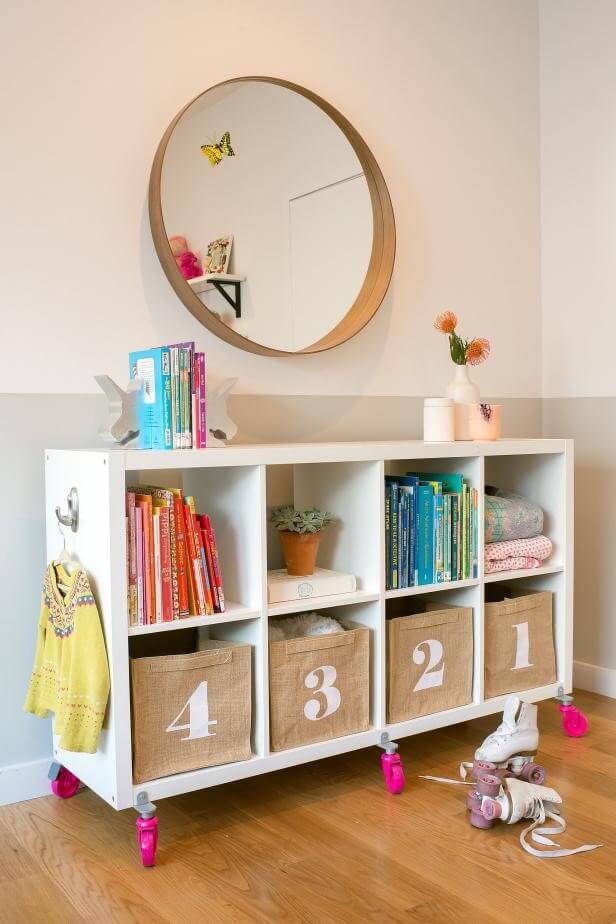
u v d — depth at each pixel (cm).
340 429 247
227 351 227
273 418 235
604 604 274
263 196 228
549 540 240
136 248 212
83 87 204
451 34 266
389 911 154
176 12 216
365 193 246
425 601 240
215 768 183
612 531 271
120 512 169
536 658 237
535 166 287
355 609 214
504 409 281
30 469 200
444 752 227
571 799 195
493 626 228
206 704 182
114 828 186
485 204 275
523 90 283
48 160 200
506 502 236
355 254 245
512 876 165
